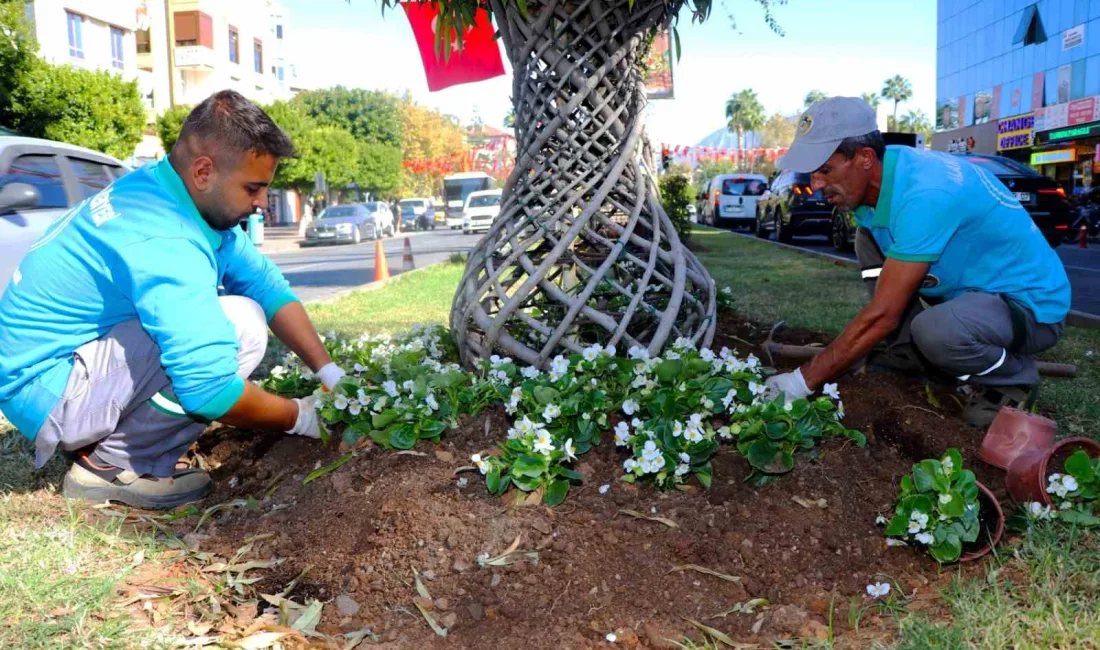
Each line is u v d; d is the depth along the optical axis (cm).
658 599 219
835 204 294
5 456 333
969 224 288
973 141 4841
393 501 252
